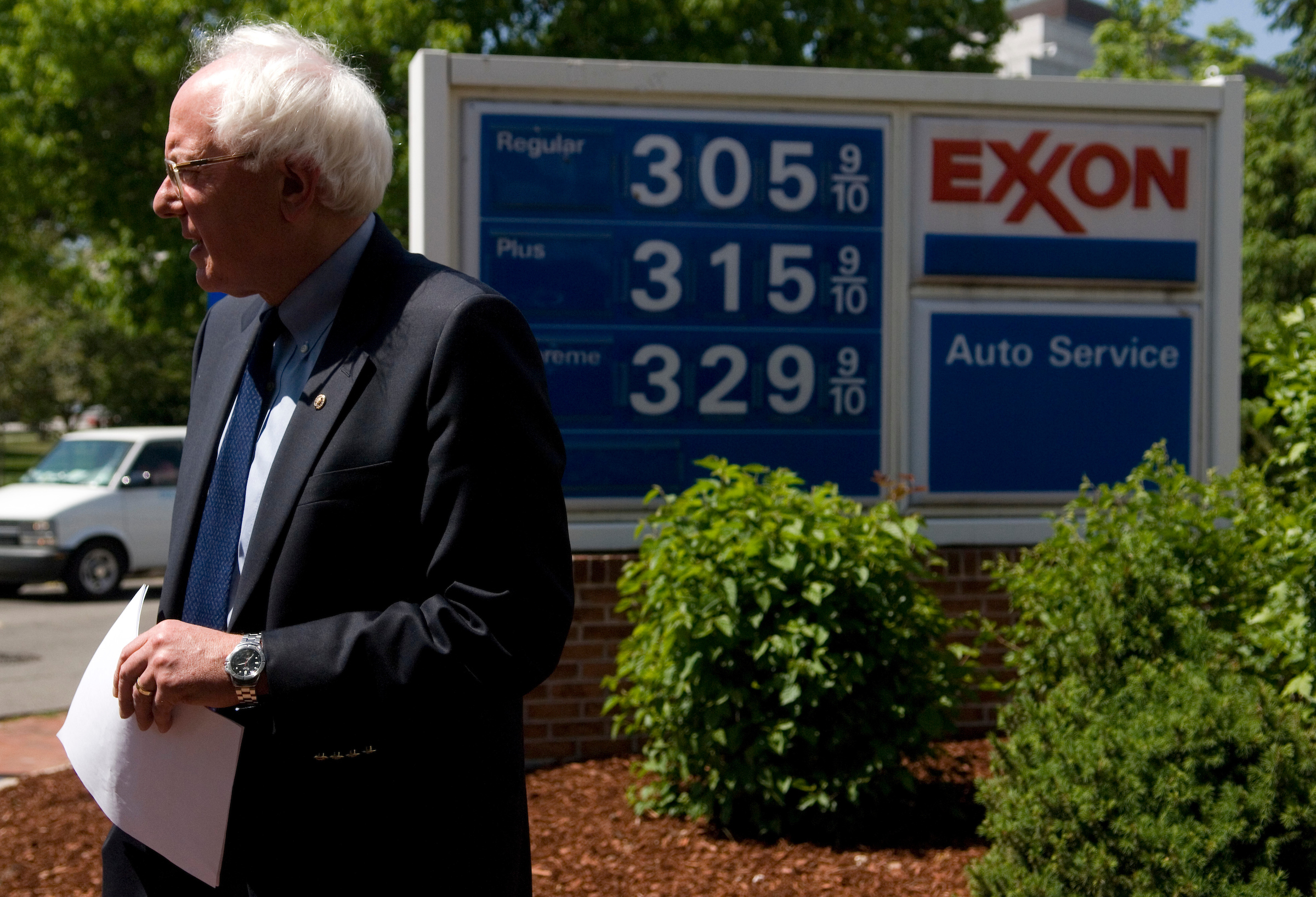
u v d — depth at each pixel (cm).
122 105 1598
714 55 1463
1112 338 542
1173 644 307
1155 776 275
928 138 527
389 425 160
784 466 521
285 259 171
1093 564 365
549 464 163
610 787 466
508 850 172
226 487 176
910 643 416
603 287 508
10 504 1227
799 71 514
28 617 1116
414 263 176
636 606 504
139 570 1272
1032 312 536
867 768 400
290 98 163
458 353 159
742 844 405
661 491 435
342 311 169
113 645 173
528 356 167
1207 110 543
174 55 1427
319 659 151
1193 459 549
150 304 1717
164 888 181
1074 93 532
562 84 499
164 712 157
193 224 169
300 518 159
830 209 522
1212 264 549
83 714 169
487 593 154
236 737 161
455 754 168
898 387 528
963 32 1891
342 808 164
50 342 3105
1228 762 275
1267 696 284
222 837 162
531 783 473
